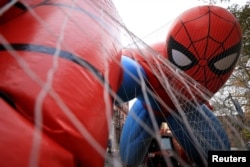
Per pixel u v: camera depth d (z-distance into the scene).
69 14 2.64
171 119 5.41
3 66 1.90
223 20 4.51
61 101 1.77
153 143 6.21
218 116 4.10
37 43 2.14
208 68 4.64
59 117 1.73
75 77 2.04
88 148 1.76
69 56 2.17
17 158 1.46
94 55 2.41
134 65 4.66
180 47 4.59
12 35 2.20
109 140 2.04
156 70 3.60
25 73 1.85
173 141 6.27
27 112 1.71
